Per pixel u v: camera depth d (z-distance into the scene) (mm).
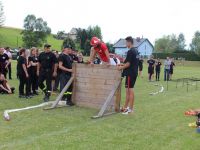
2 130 8305
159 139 7992
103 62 12023
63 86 12438
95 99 11641
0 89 14617
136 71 10883
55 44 99750
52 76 13055
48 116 10086
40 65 12969
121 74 11141
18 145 7133
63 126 8930
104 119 9961
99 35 76312
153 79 28812
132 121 9812
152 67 26891
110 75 11297
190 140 7984
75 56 17234
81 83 11930
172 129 9023
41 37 91500
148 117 10469
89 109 11477
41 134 8070
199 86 22750
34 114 10312
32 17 90562
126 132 8508
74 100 12070
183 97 15961
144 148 7234
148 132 8602
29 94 13688
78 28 73688
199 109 11562
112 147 7207
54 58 12922
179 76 35656
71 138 7781
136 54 10812
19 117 9805
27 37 90312
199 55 86812
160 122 9812
